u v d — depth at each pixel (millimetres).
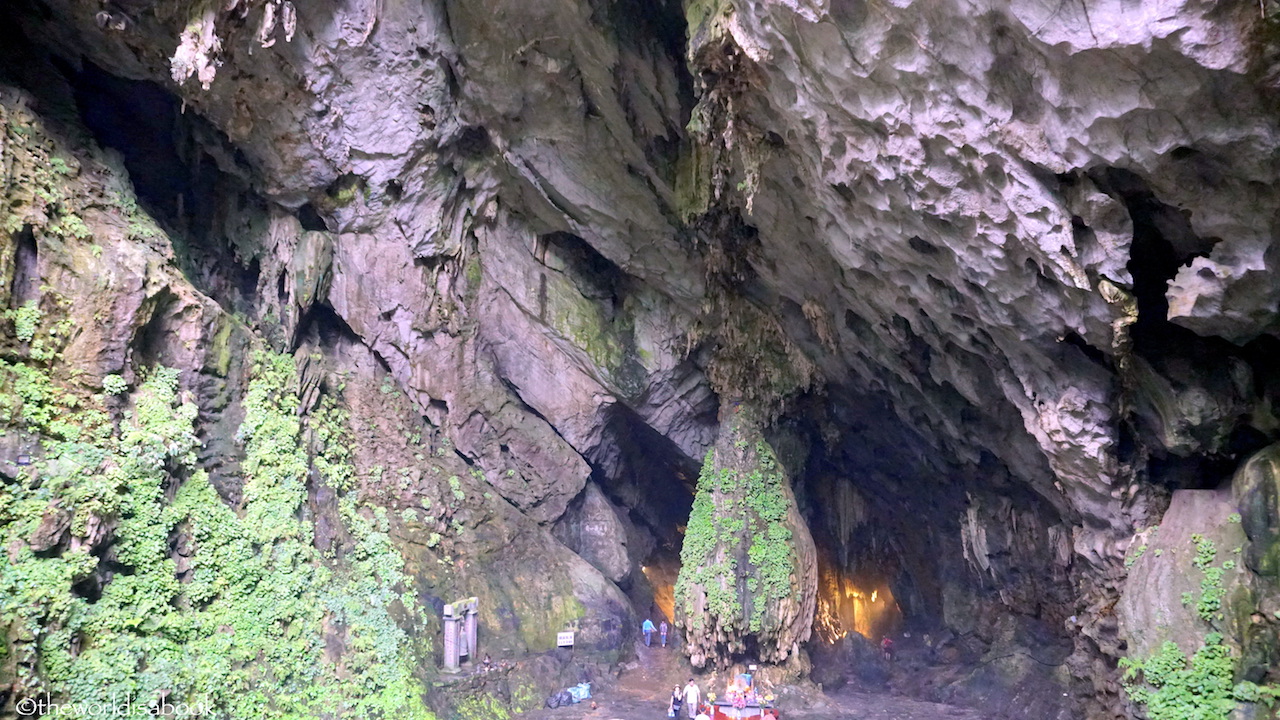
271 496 16094
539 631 21016
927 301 15336
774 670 20328
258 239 19188
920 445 21656
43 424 12438
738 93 13914
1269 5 8328
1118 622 14273
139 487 13391
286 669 14594
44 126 14312
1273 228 10211
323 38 16094
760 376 21766
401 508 20484
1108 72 9781
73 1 14406
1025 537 20172
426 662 17594
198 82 15922
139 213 15375
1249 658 11922
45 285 12883
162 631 13117
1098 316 12359
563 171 19641
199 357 15320
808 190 15156
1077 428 14164
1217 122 9594
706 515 21172
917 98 11648
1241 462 12938
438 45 16984
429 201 20297
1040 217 11711
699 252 20375
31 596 11125
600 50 16203
